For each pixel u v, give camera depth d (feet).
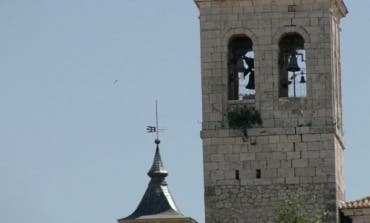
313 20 579.48
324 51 578.25
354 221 573.74
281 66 582.76
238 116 578.66
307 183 574.56
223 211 577.02
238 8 581.53
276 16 580.30
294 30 579.89
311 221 570.46
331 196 573.33
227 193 577.02
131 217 638.53
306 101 577.84
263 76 579.48
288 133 576.61
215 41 582.35
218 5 582.76
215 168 578.25
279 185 575.38
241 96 583.58
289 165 575.38
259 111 578.66
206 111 581.12
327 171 574.15
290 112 577.84
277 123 577.84
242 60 584.81
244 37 583.58
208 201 577.84
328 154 574.56
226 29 582.35
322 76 577.84
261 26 580.71
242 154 577.84
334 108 578.66
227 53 582.35
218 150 579.48
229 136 579.48
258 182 576.61
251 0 580.71
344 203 577.84
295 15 580.30
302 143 575.79
